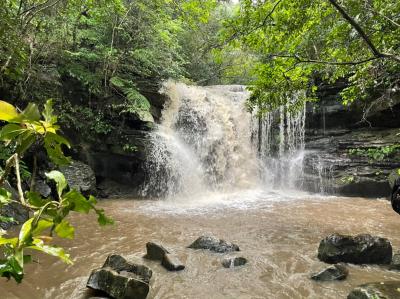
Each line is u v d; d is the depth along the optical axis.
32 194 0.70
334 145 11.96
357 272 4.65
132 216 8.13
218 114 13.13
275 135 13.00
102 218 0.73
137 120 11.44
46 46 9.16
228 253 5.43
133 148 11.02
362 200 10.12
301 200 10.25
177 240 6.22
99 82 11.10
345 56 5.28
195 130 12.63
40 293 4.08
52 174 0.72
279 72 4.95
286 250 5.64
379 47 4.83
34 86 9.05
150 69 12.84
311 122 12.55
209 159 12.47
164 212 8.66
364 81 6.57
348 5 4.41
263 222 7.57
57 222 0.67
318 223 7.45
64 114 10.05
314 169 11.67
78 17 10.48
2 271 0.61
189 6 6.23
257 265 4.97
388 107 10.72
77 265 4.93
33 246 0.65
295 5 4.48
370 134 11.56
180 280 4.45
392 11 4.48
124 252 5.54
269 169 12.84
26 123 0.67
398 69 7.12
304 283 4.37
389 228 7.01
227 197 10.98
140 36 11.64
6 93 8.41
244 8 4.77
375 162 10.80
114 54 11.75
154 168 11.24
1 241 0.65
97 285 4.02
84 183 9.73
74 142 10.64
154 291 4.13
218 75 17.80
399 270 4.70
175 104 12.81
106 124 11.14
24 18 7.58
